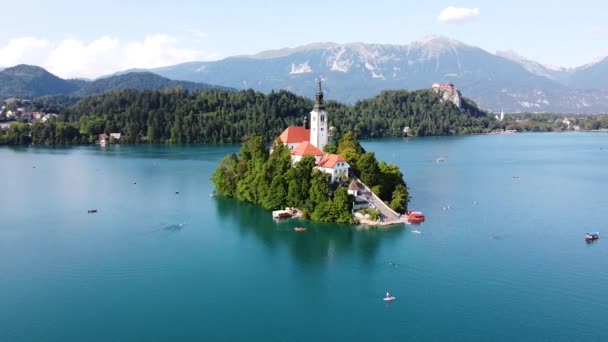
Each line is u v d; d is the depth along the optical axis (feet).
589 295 453.58
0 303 439.22
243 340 380.37
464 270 511.40
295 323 404.77
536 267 520.83
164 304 437.99
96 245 593.42
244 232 641.81
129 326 400.26
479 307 431.02
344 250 571.28
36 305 435.94
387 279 489.26
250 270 514.27
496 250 572.51
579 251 570.87
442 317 413.59
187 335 387.14
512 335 386.11
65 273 505.66
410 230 648.38
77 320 409.90
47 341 379.35
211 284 480.23
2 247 585.22
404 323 403.95
